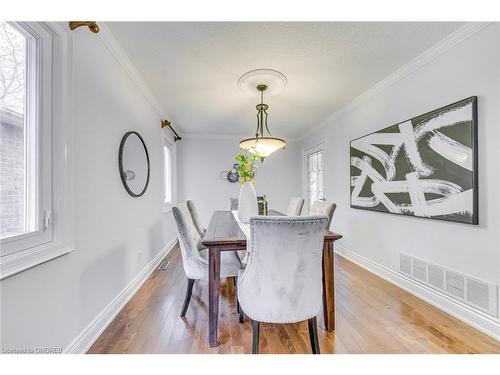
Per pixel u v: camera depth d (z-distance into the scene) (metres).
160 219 3.48
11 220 1.09
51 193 1.28
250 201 2.30
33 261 1.13
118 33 1.82
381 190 2.70
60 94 1.34
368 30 1.80
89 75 1.63
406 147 2.33
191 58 2.16
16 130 1.12
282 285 1.28
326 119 4.05
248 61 2.22
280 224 1.19
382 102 2.71
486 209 1.67
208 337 1.66
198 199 5.18
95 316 1.66
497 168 1.60
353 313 1.96
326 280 1.73
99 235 1.74
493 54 1.61
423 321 1.84
